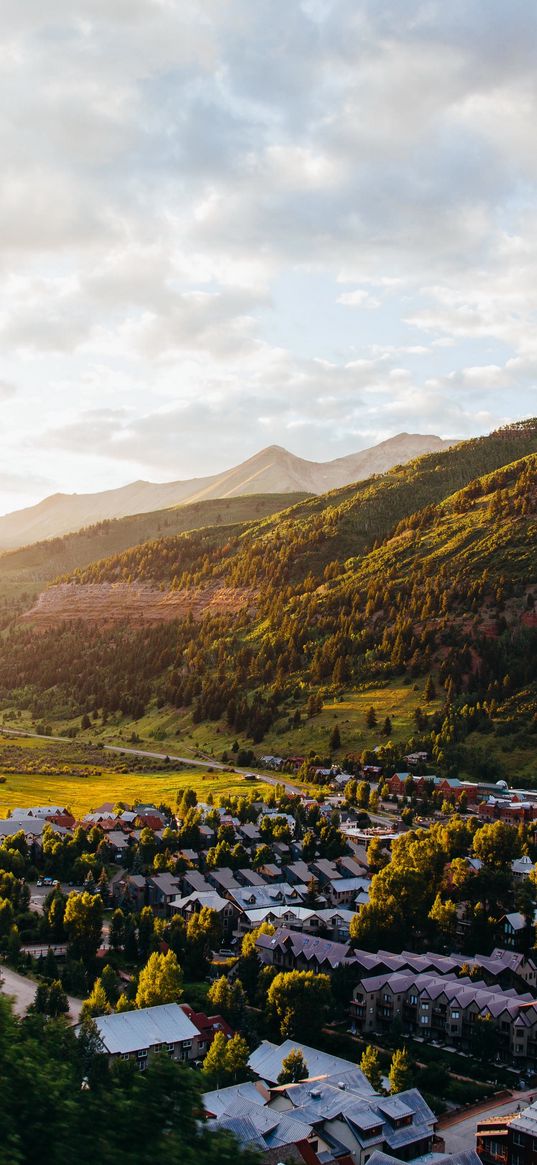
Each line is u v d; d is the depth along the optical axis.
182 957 142.50
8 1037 41.41
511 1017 122.50
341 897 182.62
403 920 158.38
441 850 180.38
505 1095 112.00
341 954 143.38
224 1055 102.75
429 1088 113.88
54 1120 36.56
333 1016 129.75
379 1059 119.94
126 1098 39.06
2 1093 37.09
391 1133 92.69
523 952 156.25
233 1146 37.84
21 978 135.62
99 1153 35.69
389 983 132.50
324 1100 95.50
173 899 176.12
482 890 170.38
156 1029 109.94
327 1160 86.44
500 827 186.75
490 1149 94.25
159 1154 35.75
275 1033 123.06
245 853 198.00
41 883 189.00
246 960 140.12
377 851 198.38
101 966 142.75
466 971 142.38
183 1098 38.81
